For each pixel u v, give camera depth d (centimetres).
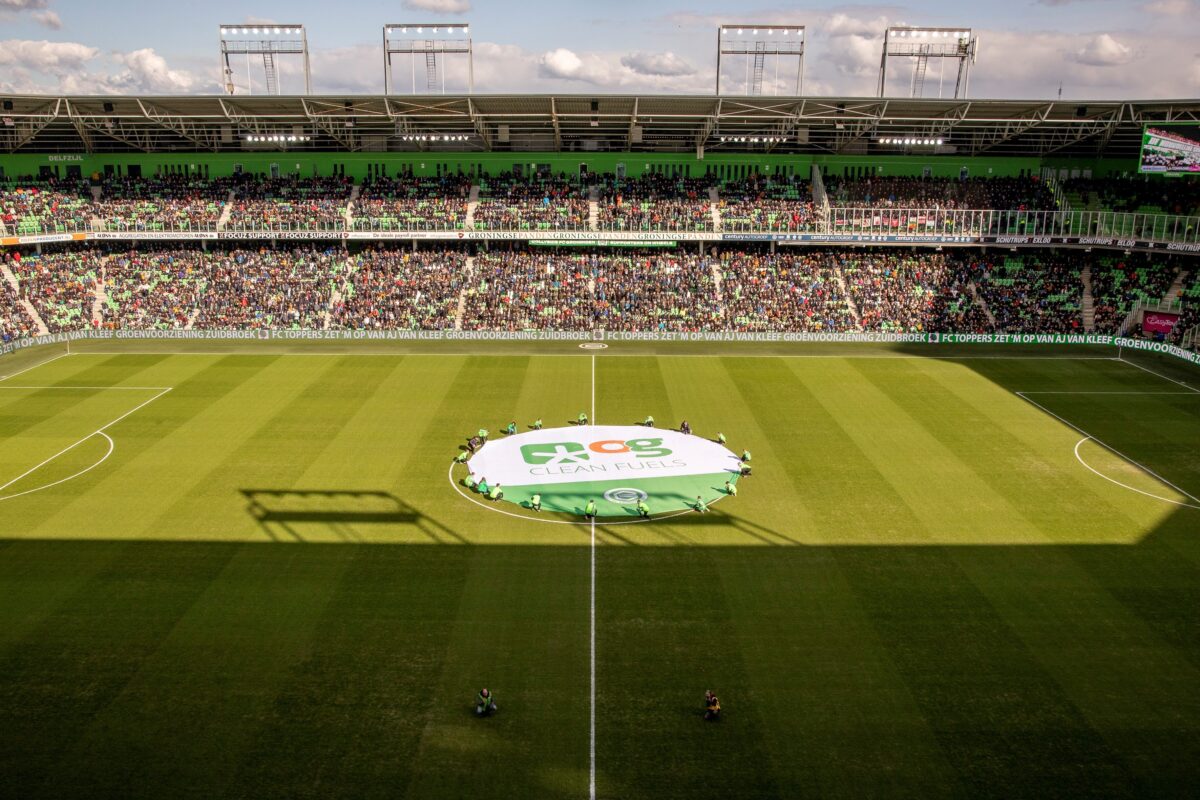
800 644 2739
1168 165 6594
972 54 8369
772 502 3853
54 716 2364
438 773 2159
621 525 3625
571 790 2105
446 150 9000
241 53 8550
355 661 2631
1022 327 7350
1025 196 8556
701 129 8450
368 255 8281
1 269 7656
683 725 2352
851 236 7962
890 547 3409
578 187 8831
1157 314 7256
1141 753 2244
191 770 2161
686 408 5294
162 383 5772
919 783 2136
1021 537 3494
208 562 3250
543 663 2634
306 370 6131
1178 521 3650
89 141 8669
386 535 3503
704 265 8162
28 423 4916
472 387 5728
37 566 3203
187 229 8100
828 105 7788
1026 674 2583
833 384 5841
